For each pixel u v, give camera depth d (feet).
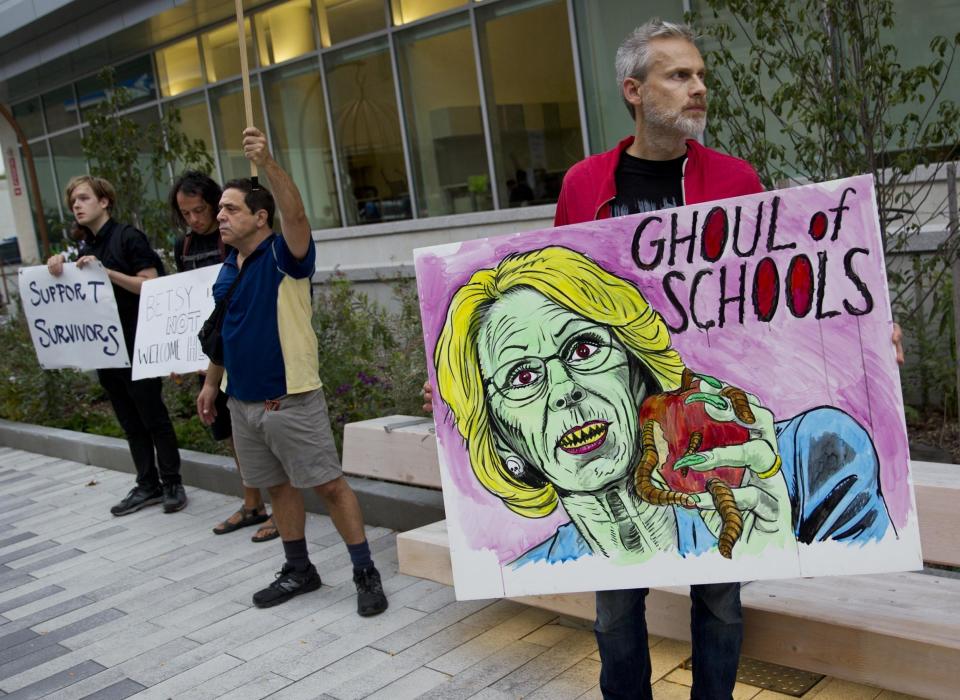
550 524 8.94
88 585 16.21
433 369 9.23
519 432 8.98
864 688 10.03
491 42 33.24
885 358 8.09
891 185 17.01
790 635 9.55
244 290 13.23
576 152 31.37
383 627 13.01
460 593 9.15
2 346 30.96
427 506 16.16
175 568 16.49
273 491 14.19
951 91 21.50
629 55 8.59
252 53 42.70
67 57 47.80
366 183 39.40
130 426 20.13
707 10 26.11
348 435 15.52
